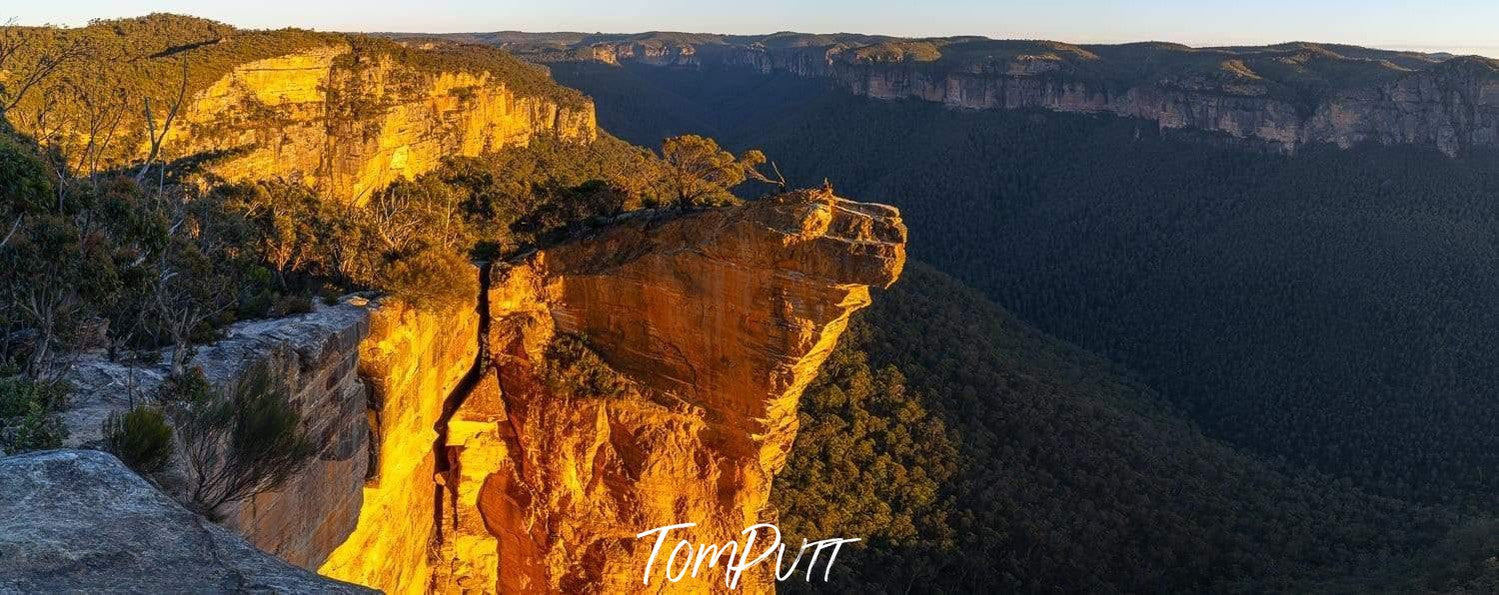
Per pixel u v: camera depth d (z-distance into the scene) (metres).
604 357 38.50
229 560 7.04
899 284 80.88
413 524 34.16
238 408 14.39
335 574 25.31
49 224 17.25
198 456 13.28
